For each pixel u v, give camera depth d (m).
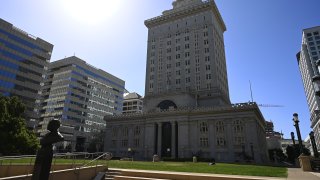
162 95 87.31
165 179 18.53
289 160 92.44
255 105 66.69
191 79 95.50
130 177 19.44
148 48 111.38
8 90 88.06
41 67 102.50
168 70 102.12
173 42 106.38
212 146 69.31
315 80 9.85
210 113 72.50
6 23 91.50
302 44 167.50
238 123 68.00
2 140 39.94
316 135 147.38
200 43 99.88
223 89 100.94
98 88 136.00
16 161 25.64
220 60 104.94
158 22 113.44
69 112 115.06
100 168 22.39
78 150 114.94
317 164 27.48
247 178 16.69
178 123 75.69
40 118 120.00
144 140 80.38
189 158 63.94
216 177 17.30
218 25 112.38
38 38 103.38
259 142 70.44
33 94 96.75
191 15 107.06
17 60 93.12
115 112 146.38
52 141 11.24
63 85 119.62
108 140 88.62
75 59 124.19
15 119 44.34
